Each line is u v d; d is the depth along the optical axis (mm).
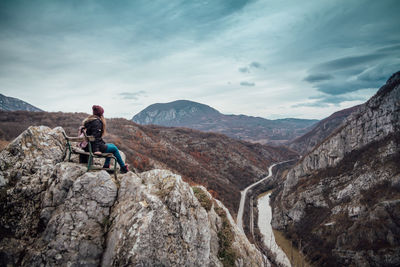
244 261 10188
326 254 60875
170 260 5926
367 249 55844
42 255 5547
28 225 6094
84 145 6566
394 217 58312
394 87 84312
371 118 87750
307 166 103438
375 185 68562
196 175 105625
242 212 89000
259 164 188250
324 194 82125
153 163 86750
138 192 6492
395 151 72000
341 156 91062
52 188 6410
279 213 88312
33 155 7391
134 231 5574
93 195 6422
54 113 114438
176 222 6559
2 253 5570
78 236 5848
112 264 5293
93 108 6844
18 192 6449
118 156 7375
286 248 65250
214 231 10148
